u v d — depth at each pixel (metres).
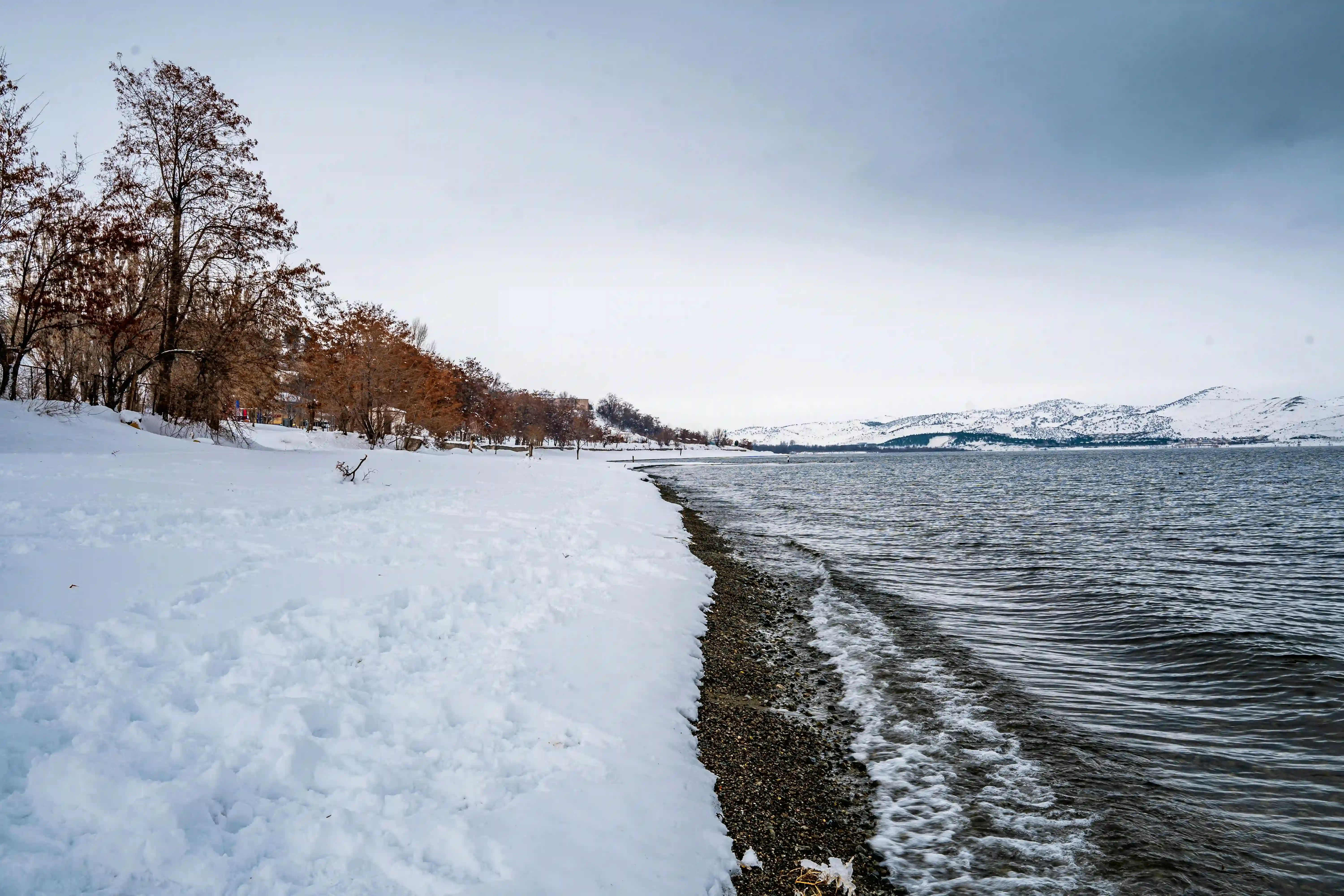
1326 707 7.60
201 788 3.79
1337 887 4.56
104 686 4.65
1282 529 24.25
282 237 29.88
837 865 4.71
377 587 8.00
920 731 6.95
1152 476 67.38
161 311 27.97
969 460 165.12
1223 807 5.57
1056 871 4.73
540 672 6.52
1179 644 9.91
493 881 3.58
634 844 4.25
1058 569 15.95
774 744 6.53
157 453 20.14
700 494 40.03
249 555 8.52
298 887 3.33
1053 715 7.39
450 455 48.31
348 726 4.84
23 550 7.41
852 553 18.08
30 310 23.67
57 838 3.29
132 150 27.22
